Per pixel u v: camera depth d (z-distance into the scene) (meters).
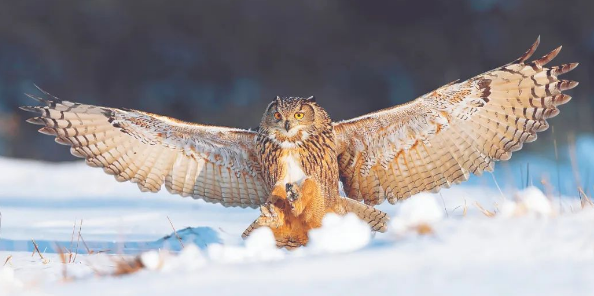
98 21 49.94
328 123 12.30
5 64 48.84
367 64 49.50
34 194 24.84
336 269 6.72
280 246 11.45
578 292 5.68
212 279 6.86
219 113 49.84
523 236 7.10
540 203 8.29
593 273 6.05
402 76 49.19
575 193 18.89
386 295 5.95
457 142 12.34
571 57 46.22
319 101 49.41
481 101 11.92
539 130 11.99
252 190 12.98
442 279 6.19
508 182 17.84
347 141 12.52
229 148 12.70
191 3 50.00
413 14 49.12
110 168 12.92
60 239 14.07
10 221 17.73
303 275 6.66
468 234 7.27
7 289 7.91
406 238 7.48
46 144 47.31
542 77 11.61
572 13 46.50
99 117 12.55
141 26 50.19
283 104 12.03
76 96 49.66
